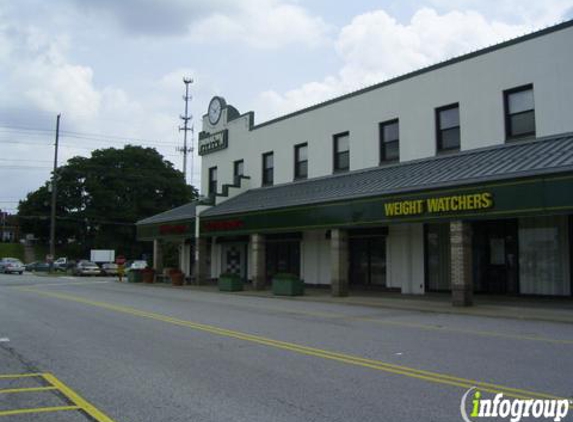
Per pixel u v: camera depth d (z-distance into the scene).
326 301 20.67
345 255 22.53
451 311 16.56
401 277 23.67
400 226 23.81
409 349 10.02
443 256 22.33
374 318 15.29
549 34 19.30
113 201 72.94
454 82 22.17
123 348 10.30
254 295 24.45
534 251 19.78
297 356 9.38
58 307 18.55
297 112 30.00
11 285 33.16
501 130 20.45
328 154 27.80
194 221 31.98
